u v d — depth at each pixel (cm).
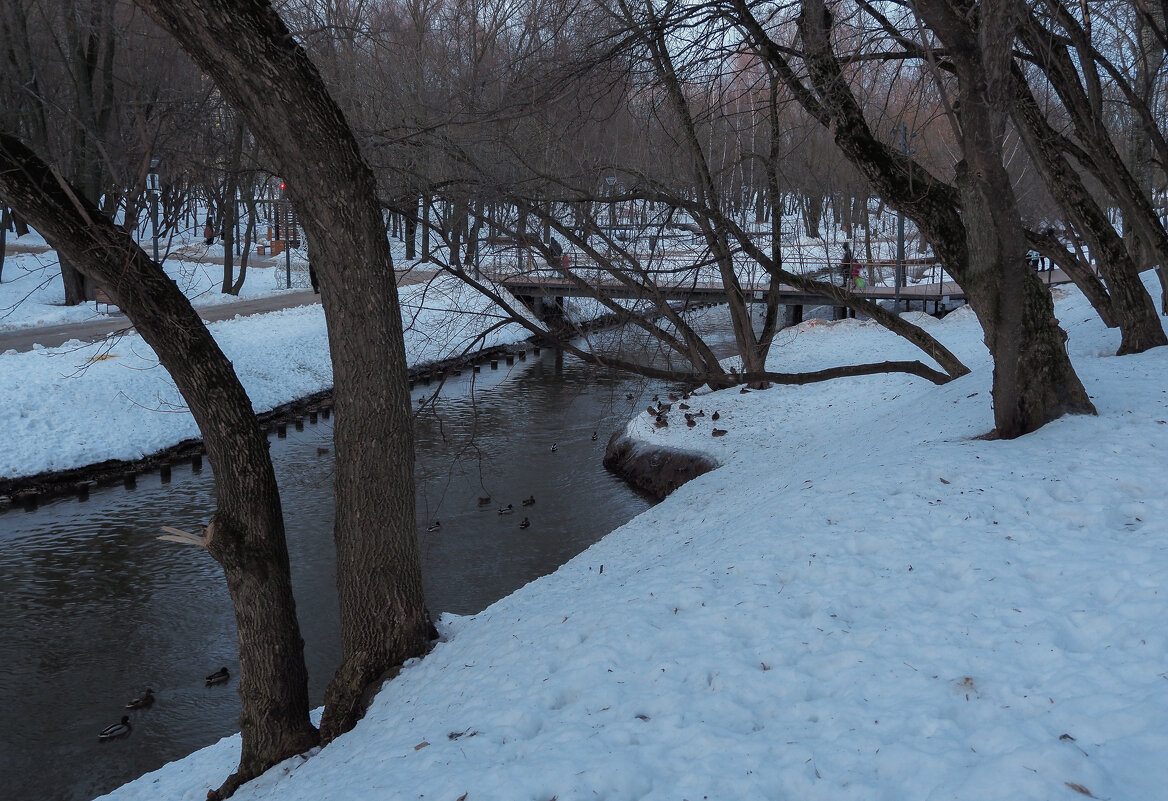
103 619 1354
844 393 2066
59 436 2005
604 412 2419
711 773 469
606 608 777
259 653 812
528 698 629
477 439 2277
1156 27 1373
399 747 643
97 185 1630
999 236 891
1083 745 429
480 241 1449
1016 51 1332
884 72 1243
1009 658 536
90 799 960
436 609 1341
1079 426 980
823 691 543
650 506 1791
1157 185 2750
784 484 1224
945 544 735
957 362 1539
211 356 781
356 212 764
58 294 3634
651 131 1750
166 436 2169
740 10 1185
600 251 1777
